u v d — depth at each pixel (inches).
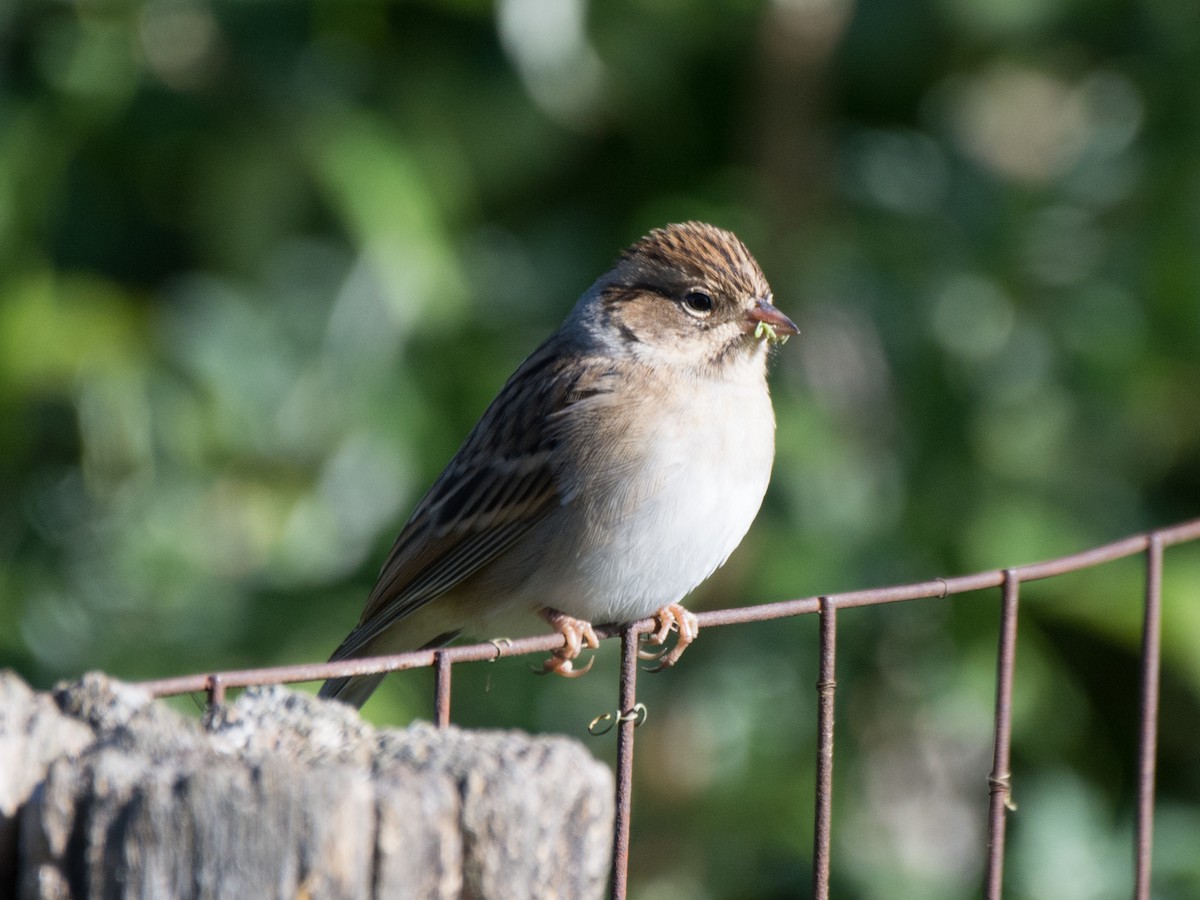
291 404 442.6
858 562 438.3
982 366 454.0
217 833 140.9
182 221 453.7
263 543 444.5
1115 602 435.8
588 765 154.1
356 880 143.0
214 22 435.8
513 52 434.3
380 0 438.9
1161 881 429.4
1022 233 455.2
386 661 198.1
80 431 434.6
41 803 141.3
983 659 440.1
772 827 437.4
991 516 443.2
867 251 458.3
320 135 424.5
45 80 429.1
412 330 437.4
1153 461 473.1
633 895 444.5
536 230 467.8
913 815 492.7
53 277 438.0
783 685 447.5
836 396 472.1
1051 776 443.2
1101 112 473.4
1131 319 451.5
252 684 184.5
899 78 476.7
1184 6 454.9
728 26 461.7
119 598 442.0
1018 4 451.5
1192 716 469.1
